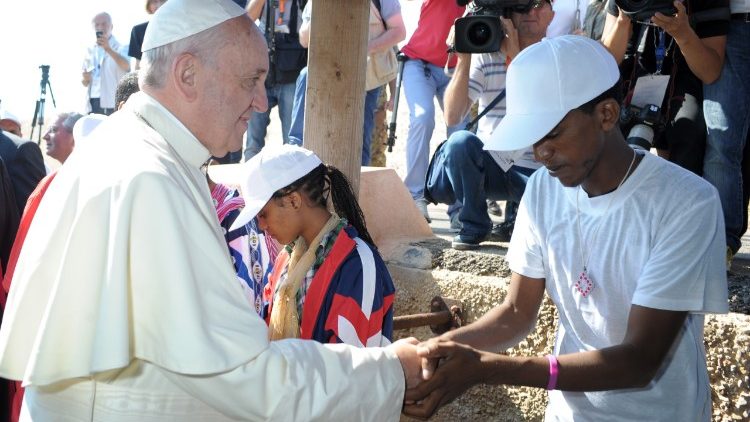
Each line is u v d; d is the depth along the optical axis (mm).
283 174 2572
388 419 1983
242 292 1839
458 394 2055
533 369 2041
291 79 5414
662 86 3445
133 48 5750
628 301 2152
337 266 2520
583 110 2029
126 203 1739
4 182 3656
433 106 5297
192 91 1938
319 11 3342
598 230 2160
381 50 5137
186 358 1709
